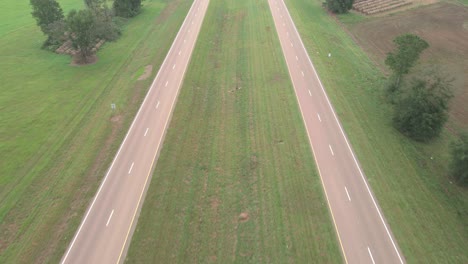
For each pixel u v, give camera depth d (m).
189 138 39.03
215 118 42.62
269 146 37.53
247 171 34.44
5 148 36.88
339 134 38.78
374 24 69.00
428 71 38.72
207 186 32.84
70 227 28.39
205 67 54.56
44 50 60.50
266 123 41.12
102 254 26.30
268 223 28.89
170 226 28.58
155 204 30.45
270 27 67.31
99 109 43.94
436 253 26.52
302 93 46.38
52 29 56.41
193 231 28.28
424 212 29.83
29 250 26.69
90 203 30.48
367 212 29.61
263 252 26.58
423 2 77.75
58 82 50.53
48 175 33.59
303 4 80.38
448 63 53.50
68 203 30.55
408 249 26.72
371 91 47.44
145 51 59.84
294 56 56.19
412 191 31.86
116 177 33.28
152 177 33.28
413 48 42.06
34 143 37.81
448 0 78.00
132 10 75.75
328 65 53.81
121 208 30.00
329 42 61.91
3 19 74.31
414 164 35.03
